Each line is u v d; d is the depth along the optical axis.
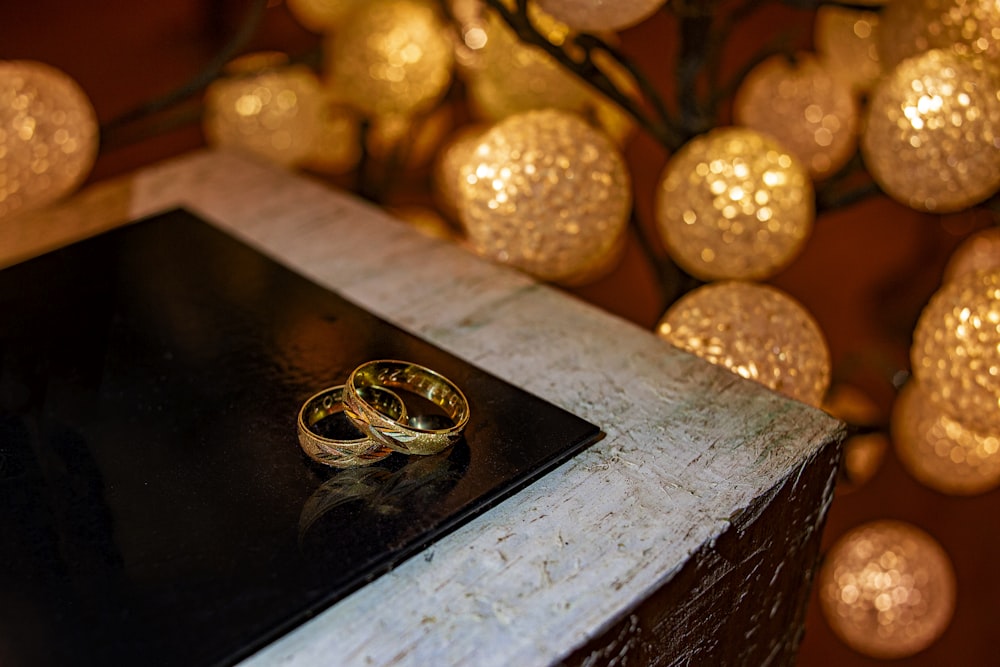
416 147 0.77
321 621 0.41
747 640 0.49
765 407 0.49
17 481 0.44
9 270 0.54
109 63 0.92
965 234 0.87
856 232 0.96
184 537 0.42
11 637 0.39
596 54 0.62
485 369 0.51
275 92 0.69
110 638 0.39
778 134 0.65
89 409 0.47
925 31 0.53
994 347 0.47
